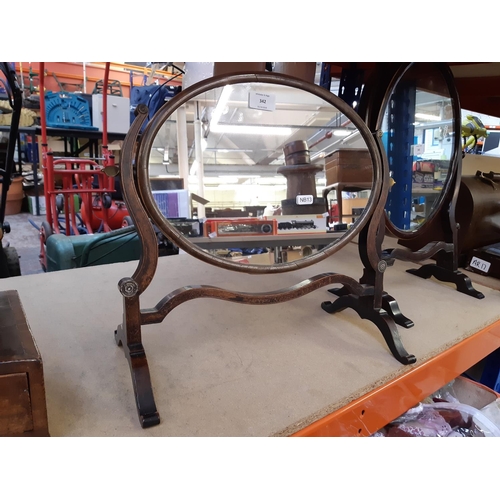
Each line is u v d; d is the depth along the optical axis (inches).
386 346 33.0
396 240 71.0
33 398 19.4
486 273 52.6
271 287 47.6
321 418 23.9
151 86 122.0
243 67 33.4
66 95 132.5
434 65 44.9
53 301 42.3
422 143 47.5
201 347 32.7
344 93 60.2
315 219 31.4
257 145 28.2
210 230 28.0
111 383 27.1
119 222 113.3
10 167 64.2
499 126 125.0
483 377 49.7
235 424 22.9
